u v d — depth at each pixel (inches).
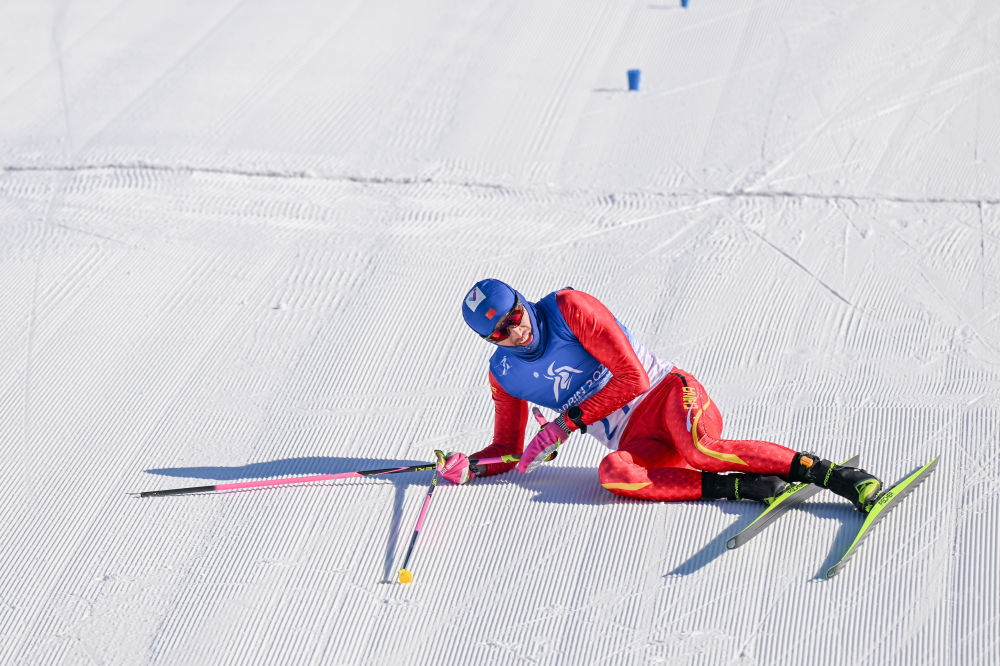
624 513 577.9
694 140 1128.2
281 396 752.3
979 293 818.8
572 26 1422.2
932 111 1130.0
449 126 1197.7
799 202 992.2
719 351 772.6
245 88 1314.0
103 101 1304.1
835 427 657.0
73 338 845.2
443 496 612.7
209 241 993.5
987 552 519.5
